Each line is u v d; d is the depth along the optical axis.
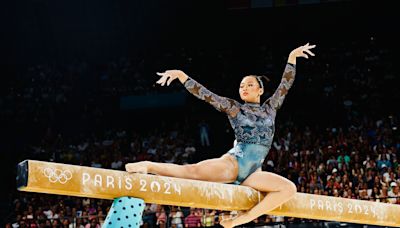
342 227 12.56
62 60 25.64
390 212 5.89
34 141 21.67
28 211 16.08
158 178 4.52
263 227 13.53
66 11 25.84
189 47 25.70
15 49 25.25
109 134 21.55
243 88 5.25
